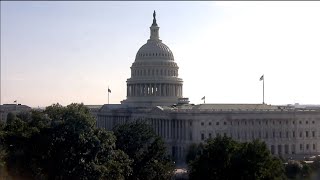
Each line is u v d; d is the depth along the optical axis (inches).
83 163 5654.5
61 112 6171.3
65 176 5743.1
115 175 5792.3
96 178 5600.4
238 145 5315.0
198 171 5260.8
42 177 6018.7
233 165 5098.4
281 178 5098.4
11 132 5964.6
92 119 6063.0
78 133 5797.2
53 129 5866.1
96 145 5782.5
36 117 6107.3
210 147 5319.9
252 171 4990.2
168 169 6432.1
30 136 5890.8
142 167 6368.1
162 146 6501.0
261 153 5113.2
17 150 5905.5
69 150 5792.3
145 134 6712.6
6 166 5777.6
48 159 5925.2
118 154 6018.7
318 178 6363.2
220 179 5172.2
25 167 5871.1
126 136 6628.9
